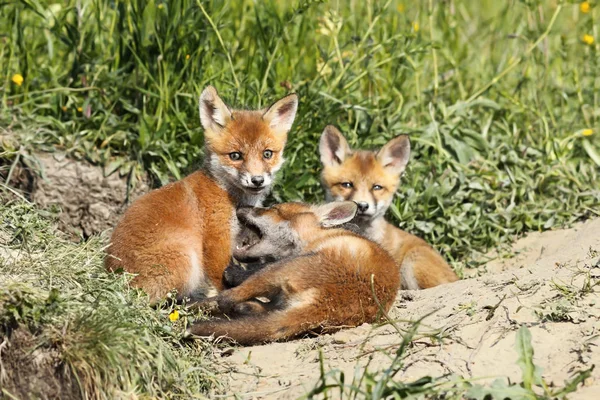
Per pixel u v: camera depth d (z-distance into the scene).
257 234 10.84
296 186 12.77
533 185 13.35
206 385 8.35
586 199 13.05
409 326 8.77
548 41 16.88
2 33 13.72
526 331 7.21
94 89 12.82
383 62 13.70
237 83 12.94
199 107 11.48
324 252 9.34
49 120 12.54
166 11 12.66
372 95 14.71
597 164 13.54
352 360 8.25
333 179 12.99
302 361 8.49
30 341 7.89
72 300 8.55
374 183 12.84
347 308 9.04
